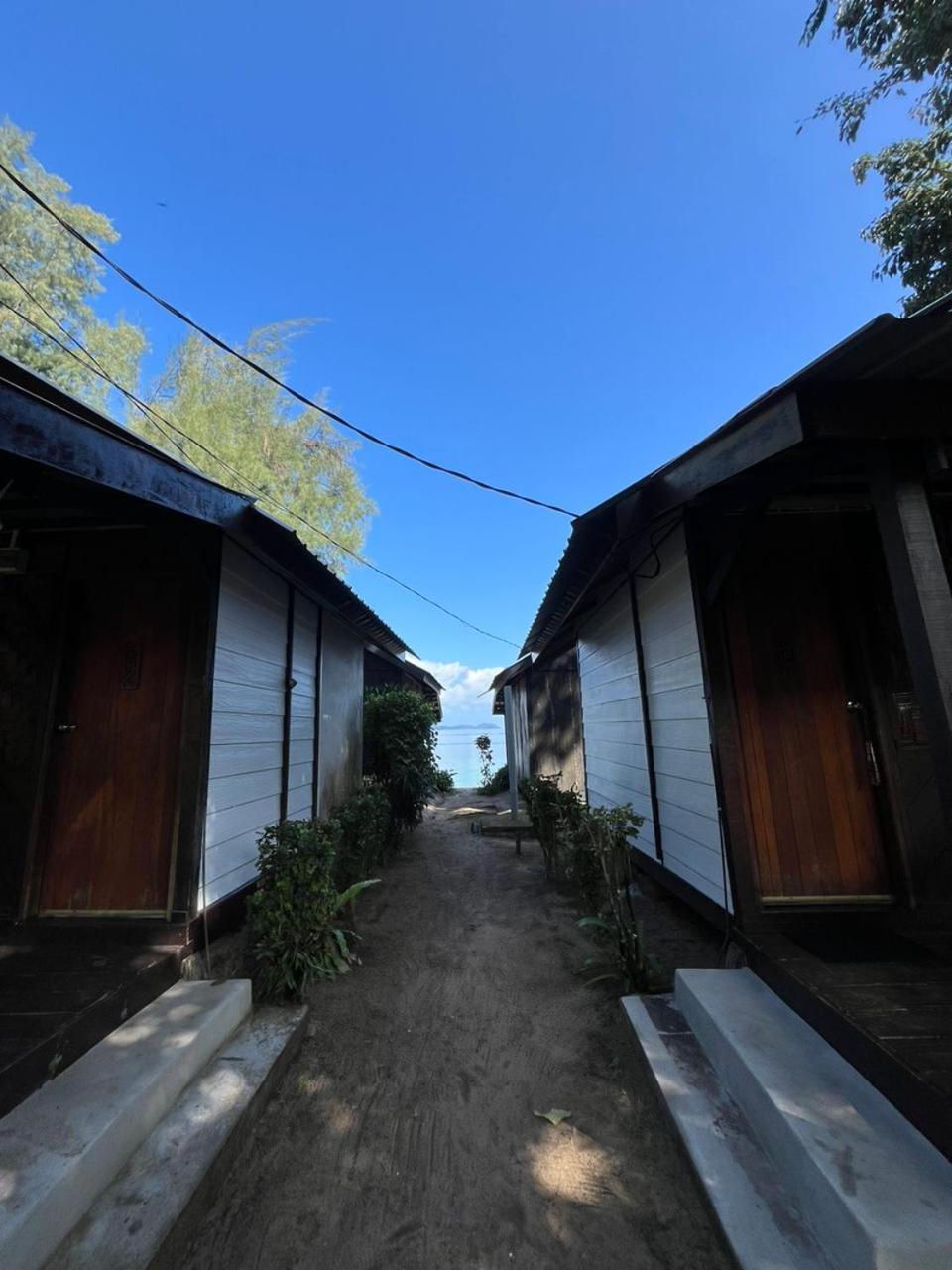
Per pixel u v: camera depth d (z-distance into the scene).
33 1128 1.69
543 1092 2.33
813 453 2.42
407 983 3.30
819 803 3.28
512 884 5.48
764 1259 1.48
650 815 4.43
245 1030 2.60
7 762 3.36
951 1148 1.53
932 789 3.19
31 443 1.86
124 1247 1.49
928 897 3.11
